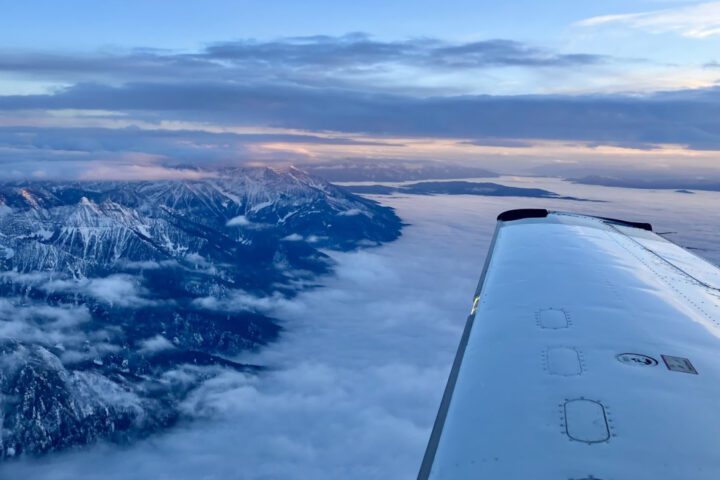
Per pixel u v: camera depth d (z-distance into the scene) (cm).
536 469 748
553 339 1206
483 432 855
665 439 806
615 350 1137
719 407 902
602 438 814
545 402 929
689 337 1227
